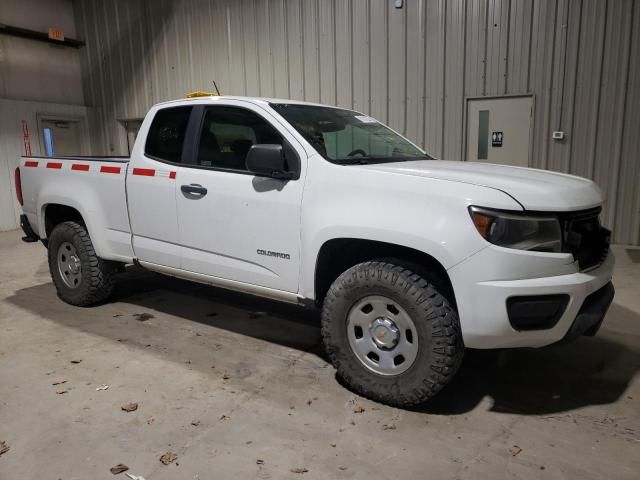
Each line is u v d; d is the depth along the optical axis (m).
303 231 2.94
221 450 2.38
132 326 4.02
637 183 6.65
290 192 2.99
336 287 2.84
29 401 2.83
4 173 9.45
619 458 2.32
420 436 2.50
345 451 2.38
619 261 5.97
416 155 3.70
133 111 10.78
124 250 4.01
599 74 6.58
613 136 6.66
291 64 8.63
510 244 2.37
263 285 3.21
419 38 7.51
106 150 11.34
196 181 3.43
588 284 2.50
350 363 2.84
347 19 8.02
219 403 2.81
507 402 2.84
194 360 3.38
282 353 3.51
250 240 3.20
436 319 2.53
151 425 2.59
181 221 3.55
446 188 2.51
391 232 2.56
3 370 3.22
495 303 2.36
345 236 2.73
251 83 9.12
